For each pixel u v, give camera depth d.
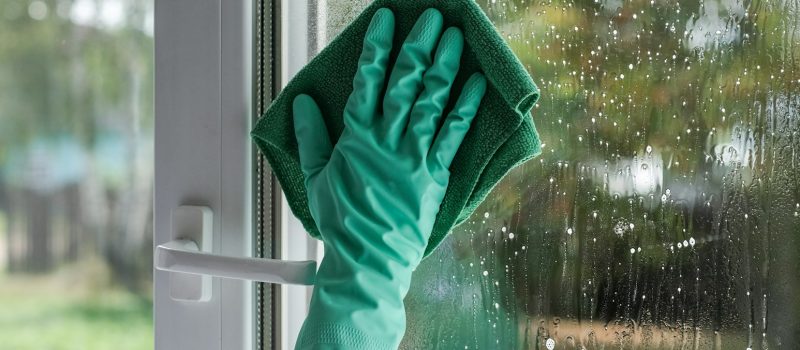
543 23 0.77
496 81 0.64
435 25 0.68
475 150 0.67
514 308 0.79
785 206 0.72
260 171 0.82
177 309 0.82
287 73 0.82
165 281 0.82
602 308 0.76
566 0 0.77
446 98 0.68
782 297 0.72
